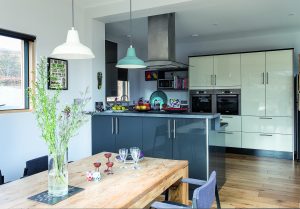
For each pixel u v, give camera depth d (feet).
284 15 14.74
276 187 11.87
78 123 6.21
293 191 11.37
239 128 18.98
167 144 11.35
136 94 24.07
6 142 10.23
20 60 11.19
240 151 19.02
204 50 21.97
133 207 5.05
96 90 14.34
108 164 6.70
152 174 6.45
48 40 12.03
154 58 14.05
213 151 11.10
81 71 14.12
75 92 13.67
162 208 5.17
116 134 12.82
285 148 17.53
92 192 5.30
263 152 18.24
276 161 16.70
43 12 11.77
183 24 16.57
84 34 14.19
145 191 5.42
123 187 5.57
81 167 7.16
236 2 12.62
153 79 23.32
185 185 7.54
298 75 16.51
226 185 12.18
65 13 12.98
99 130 13.41
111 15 13.48
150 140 11.84
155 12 13.01
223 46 21.24
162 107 14.15
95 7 13.84
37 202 4.85
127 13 13.16
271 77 17.90
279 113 17.71
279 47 19.25
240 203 10.14
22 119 10.84
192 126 10.77
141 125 12.07
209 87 19.99
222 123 12.98
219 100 19.65
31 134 11.23
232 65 19.17
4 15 10.06
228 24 16.61
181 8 12.43
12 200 4.94
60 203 4.78
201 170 10.55
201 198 4.81
